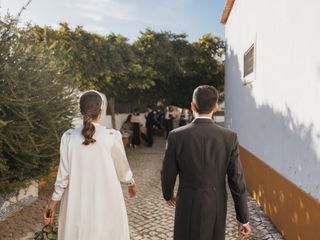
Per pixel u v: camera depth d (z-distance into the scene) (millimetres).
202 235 2383
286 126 4238
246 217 2428
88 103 2477
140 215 5152
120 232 2500
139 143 13617
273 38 4875
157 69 13656
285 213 4184
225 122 12023
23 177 4605
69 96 5441
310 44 3445
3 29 4535
